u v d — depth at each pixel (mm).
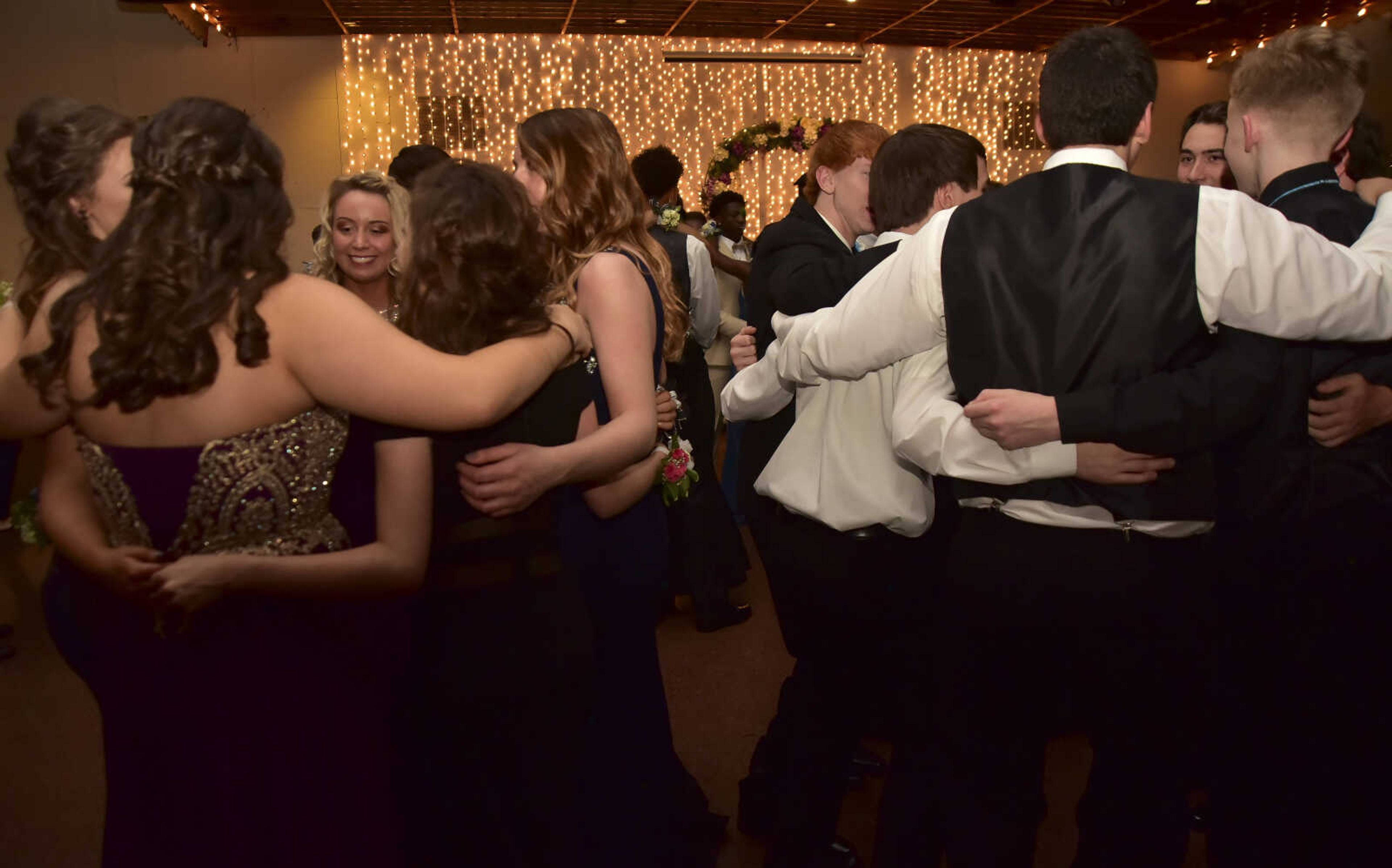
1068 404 1388
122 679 1200
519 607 1411
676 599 3965
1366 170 2068
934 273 1534
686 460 2094
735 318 5109
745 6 9812
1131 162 1546
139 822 1207
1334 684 1651
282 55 10250
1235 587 1699
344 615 1302
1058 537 1470
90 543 1220
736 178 11414
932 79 11719
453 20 9969
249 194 1165
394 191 2422
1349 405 1580
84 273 1339
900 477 1806
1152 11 10117
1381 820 1658
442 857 1433
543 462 1411
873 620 1904
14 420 1273
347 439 1289
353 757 1294
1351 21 10141
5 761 2822
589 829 1906
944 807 1625
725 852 2320
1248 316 1383
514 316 1407
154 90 9930
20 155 1403
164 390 1108
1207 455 1487
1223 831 1781
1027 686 1557
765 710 3080
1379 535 1618
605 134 1841
